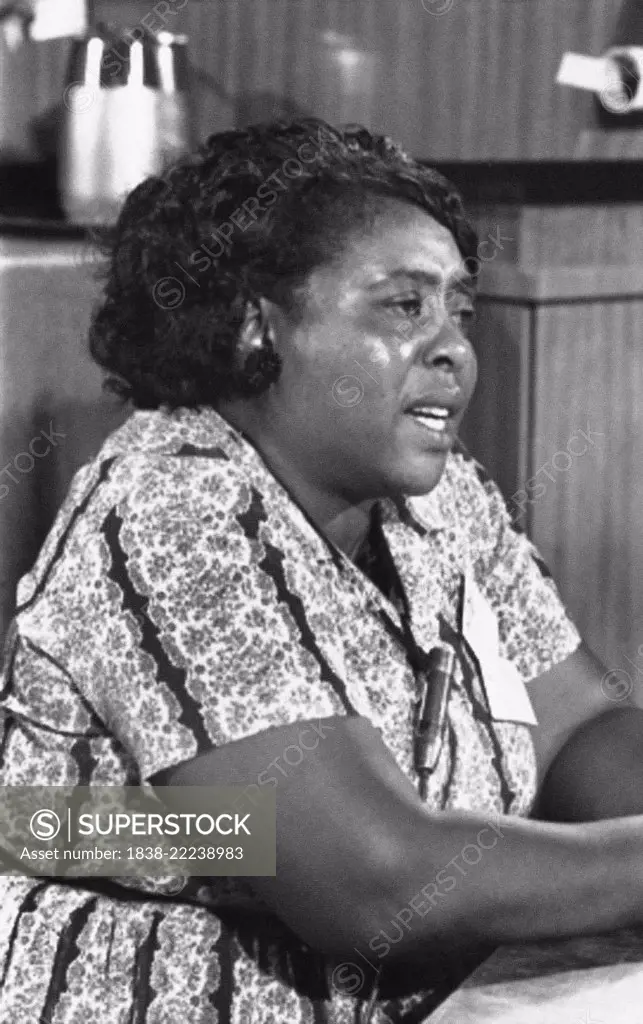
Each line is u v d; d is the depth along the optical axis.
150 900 1.75
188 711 1.62
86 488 1.76
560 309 3.22
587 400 3.29
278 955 1.72
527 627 2.17
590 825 1.67
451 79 3.46
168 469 1.70
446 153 3.49
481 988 1.49
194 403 1.82
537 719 2.16
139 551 1.65
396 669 1.80
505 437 3.27
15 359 2.94
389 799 1.59
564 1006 1.44
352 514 1.88
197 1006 1.69
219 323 1.77
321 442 1.79
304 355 1.75
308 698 1.62
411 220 1.76
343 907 1.59
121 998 1.70
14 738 1.79
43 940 1.73
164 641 1.63
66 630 1.70
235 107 3.52
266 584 1.65
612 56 3.32
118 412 3.07
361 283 1.73
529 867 1.60
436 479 1.80
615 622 3.43
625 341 3.32
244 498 1.69
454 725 1.86
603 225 3.44
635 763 2.08
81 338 2.99
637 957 1.57
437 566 1.99
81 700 1.72
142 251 1.83
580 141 3.41
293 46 3.49
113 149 3.09
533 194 3.50
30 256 2.93
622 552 3.42
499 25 3.40
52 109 3.34
